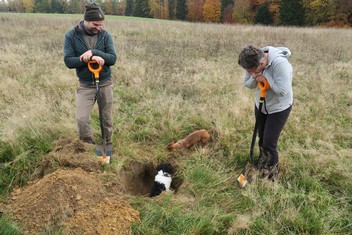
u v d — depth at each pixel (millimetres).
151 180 4184
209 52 10391
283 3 35875
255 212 3002
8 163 3594
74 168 3471
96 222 2760
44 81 6535
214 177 3607
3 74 6820
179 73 7574
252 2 42031
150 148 4422
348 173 3570
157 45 11555
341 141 4500
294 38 13977
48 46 10586
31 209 2834
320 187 3471
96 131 4430
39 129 4176
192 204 3188
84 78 3623
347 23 32312
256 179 3477
